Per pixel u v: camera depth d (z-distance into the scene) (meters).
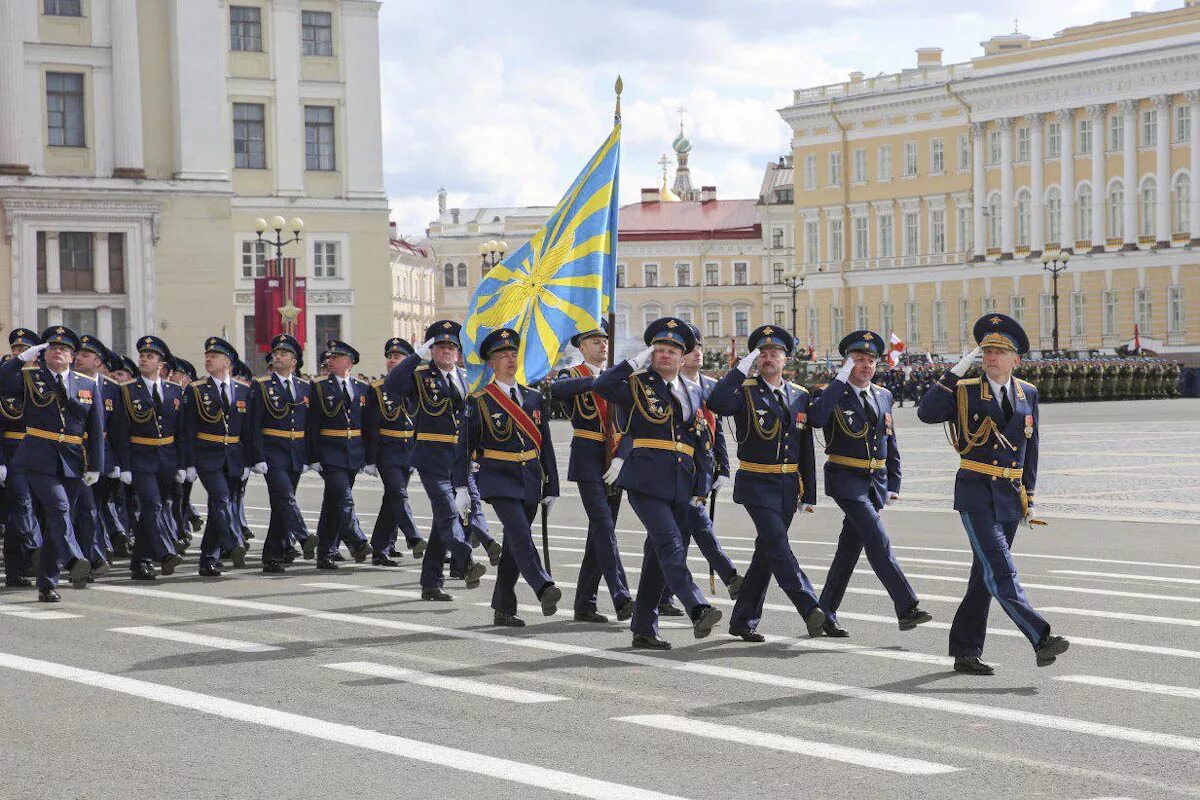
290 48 68.19
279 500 18.50
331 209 69.06
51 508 15.95
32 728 9.84
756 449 12.82
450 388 15.70
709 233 138.12
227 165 67.31
